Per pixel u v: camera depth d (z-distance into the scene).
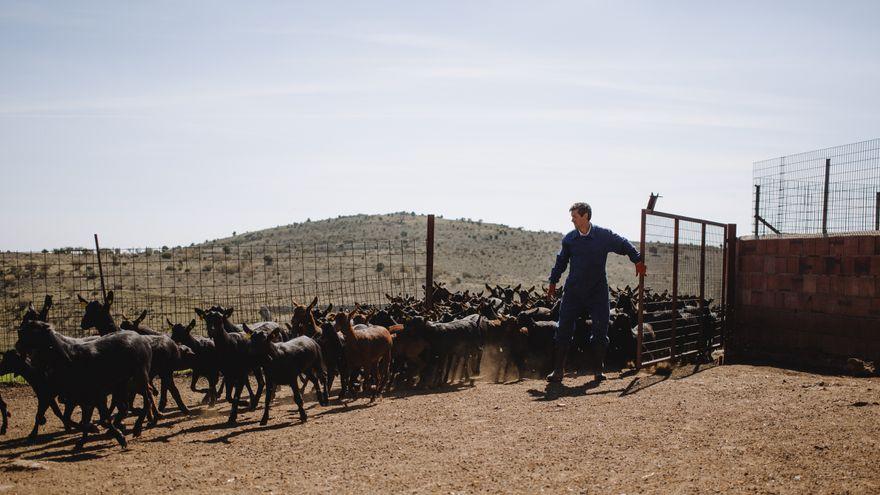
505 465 7.77
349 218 112.06
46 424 11.12
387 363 13.20
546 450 8.32
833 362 15.05
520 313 14.95
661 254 14.38
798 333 15.97
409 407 11.52
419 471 7.64
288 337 14.50
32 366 9.88
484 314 16.45
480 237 103.56
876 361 14.29
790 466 7.25
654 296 16.39
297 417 11.17
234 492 7.02
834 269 15.18
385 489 7.04
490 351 15.38
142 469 8.01
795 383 12.33
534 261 91.88
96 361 9.35
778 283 16.41
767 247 16.67
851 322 14.81
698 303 17.05
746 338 17.19
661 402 10.91
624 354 15.59
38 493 7.02
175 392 11.70
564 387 12.92
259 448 8.94
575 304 13.34
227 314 11.66
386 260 49.78
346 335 12.38
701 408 10.30
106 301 11.73
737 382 12.59
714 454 7.84
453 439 9.05
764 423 9.16
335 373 13.30
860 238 14.63
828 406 10.05
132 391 10.50
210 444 9.28
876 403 10.12
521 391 12.77
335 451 8.63
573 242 13.35
